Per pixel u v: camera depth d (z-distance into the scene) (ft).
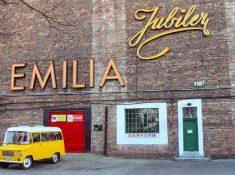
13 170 75.00
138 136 90.74
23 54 103.09
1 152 76.95
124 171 72.13
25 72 102.06
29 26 103.76
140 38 93.61
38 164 81.51
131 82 92.99
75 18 100.07
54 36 101.24
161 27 92.63
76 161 84.74
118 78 93.66
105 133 93.04
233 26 88.22
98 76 95.66
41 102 99.45
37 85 100.42
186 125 88.33
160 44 92.27
